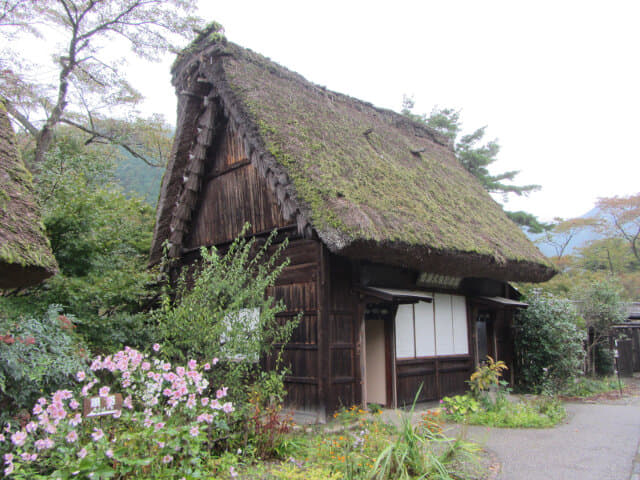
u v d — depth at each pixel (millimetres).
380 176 7805
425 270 7242
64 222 6719
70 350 4691
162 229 8906
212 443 4152
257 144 6848
